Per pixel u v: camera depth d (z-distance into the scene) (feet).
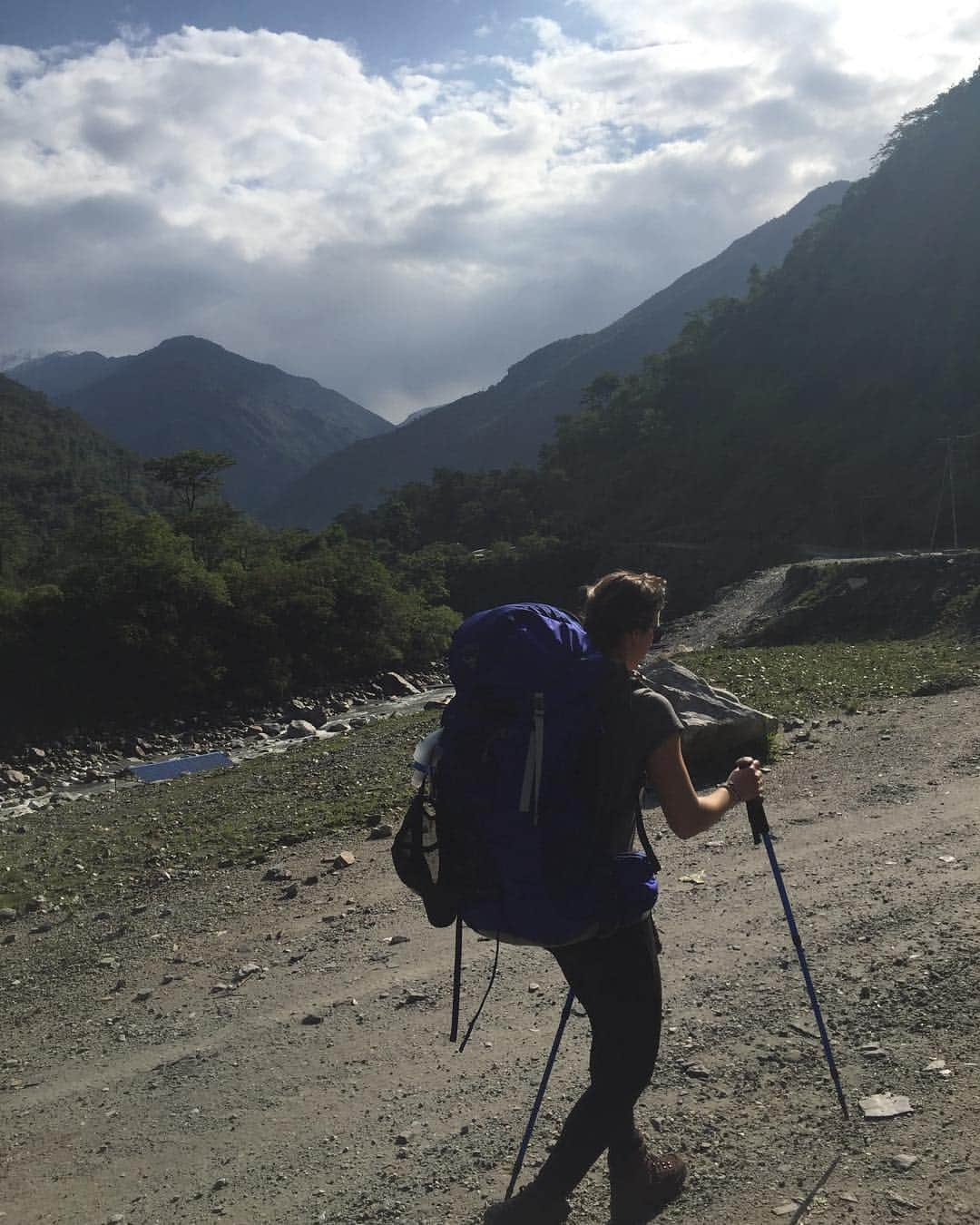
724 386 516.73
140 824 44.86
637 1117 12.43
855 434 391.65
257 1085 16.29
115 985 23.30
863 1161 10.61
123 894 32.17
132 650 149.69
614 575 9.93
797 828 26.73
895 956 16.16
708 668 59.26
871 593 90.48
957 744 33.27
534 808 8.53
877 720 40.47
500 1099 14.03
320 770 48.55
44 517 651.25
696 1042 14.38
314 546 257.75
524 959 19.98
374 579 192.75
